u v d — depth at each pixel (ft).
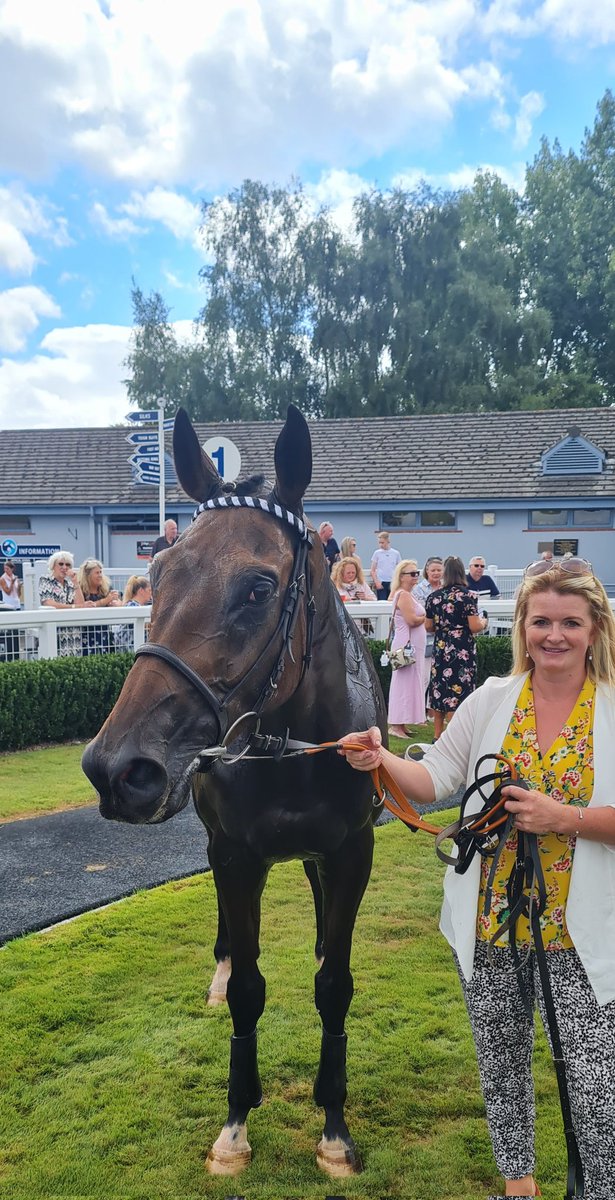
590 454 58.49
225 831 7.09
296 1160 7.30
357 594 29.66
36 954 10.98
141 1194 6.88
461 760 6.50
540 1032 9.48
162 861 14.56
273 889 13.52
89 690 24.67
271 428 71.56
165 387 116.78
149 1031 9.18
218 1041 9.00
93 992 10.02
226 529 6.02
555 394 108.78
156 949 11.18
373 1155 7.34
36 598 35.37
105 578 28.02
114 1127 7.66
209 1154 7.31
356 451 66.95
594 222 122.93
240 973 7.26
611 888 5.42
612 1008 5.30
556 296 123.75
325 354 118.21
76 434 73.82
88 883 13.46
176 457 6.80
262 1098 8.01
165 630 5.60
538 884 5.41
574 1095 5.37
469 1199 6.84
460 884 5.98
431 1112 7.93
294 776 6.81
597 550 58.18
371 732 6.37
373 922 12.10
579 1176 5.38
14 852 14.85
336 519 62.13
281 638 6.12
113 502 62.64
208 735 5.58
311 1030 9.19
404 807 6.49
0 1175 7.06
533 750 5.85
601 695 5.81
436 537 60.54
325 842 7.09
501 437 65.57
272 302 121.19
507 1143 6.00
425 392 112.47
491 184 131.75
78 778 19.92
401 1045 8.95
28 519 65.36
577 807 5.41
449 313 111.75
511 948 5.64
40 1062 8.61
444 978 10.41
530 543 59.06
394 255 112.68
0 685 22.40
